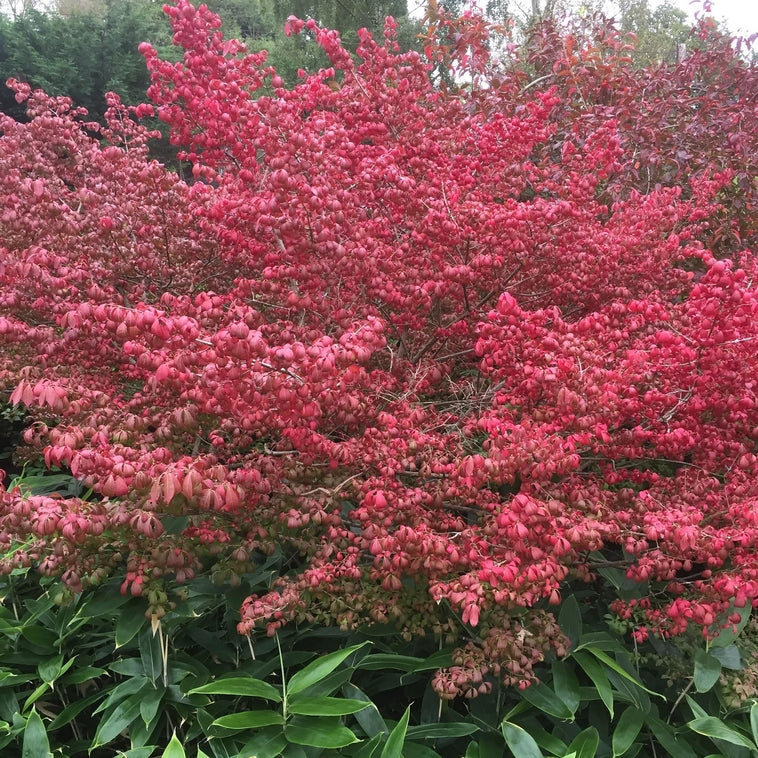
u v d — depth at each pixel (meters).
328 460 2.60
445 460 2.35
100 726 2.27
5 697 2.51
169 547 2.14
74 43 14.16
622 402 2.32
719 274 2.07
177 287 3.57
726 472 2.66
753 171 5.28
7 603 3.07
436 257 2.88
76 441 1.85
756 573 2.00
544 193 5.22
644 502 2.33
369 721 2.28
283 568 3.07
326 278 2.68
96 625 2.82
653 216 3.68
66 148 3.88
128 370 3.07
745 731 2.37
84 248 3.16
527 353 2.28
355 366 1.88
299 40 17.22
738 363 2.33
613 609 2.49
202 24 3.12
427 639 2.74
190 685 2.40
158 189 3.24
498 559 2.07
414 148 3.20
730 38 6.30
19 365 3.12
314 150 2.52
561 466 2.03
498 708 2.39
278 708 2.44
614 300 3.33
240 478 2.03
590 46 6.43
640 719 2.32
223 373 1.85
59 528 1.83
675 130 5.66
